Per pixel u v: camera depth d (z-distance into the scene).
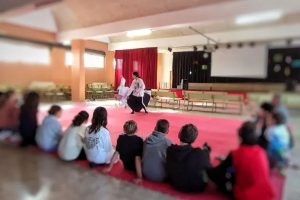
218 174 1.89
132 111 4.82
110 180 2.21
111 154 2.62
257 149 1.43
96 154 2.46
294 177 1.42
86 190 1.88
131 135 2.48
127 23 2.30
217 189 2.03
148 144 2.29
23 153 1.51
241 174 1.62
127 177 2.31
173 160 2.05
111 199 1.85
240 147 1.56
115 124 4.02
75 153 2.52
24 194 1.40
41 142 2.28
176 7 2.29
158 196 1.95
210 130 2.32
